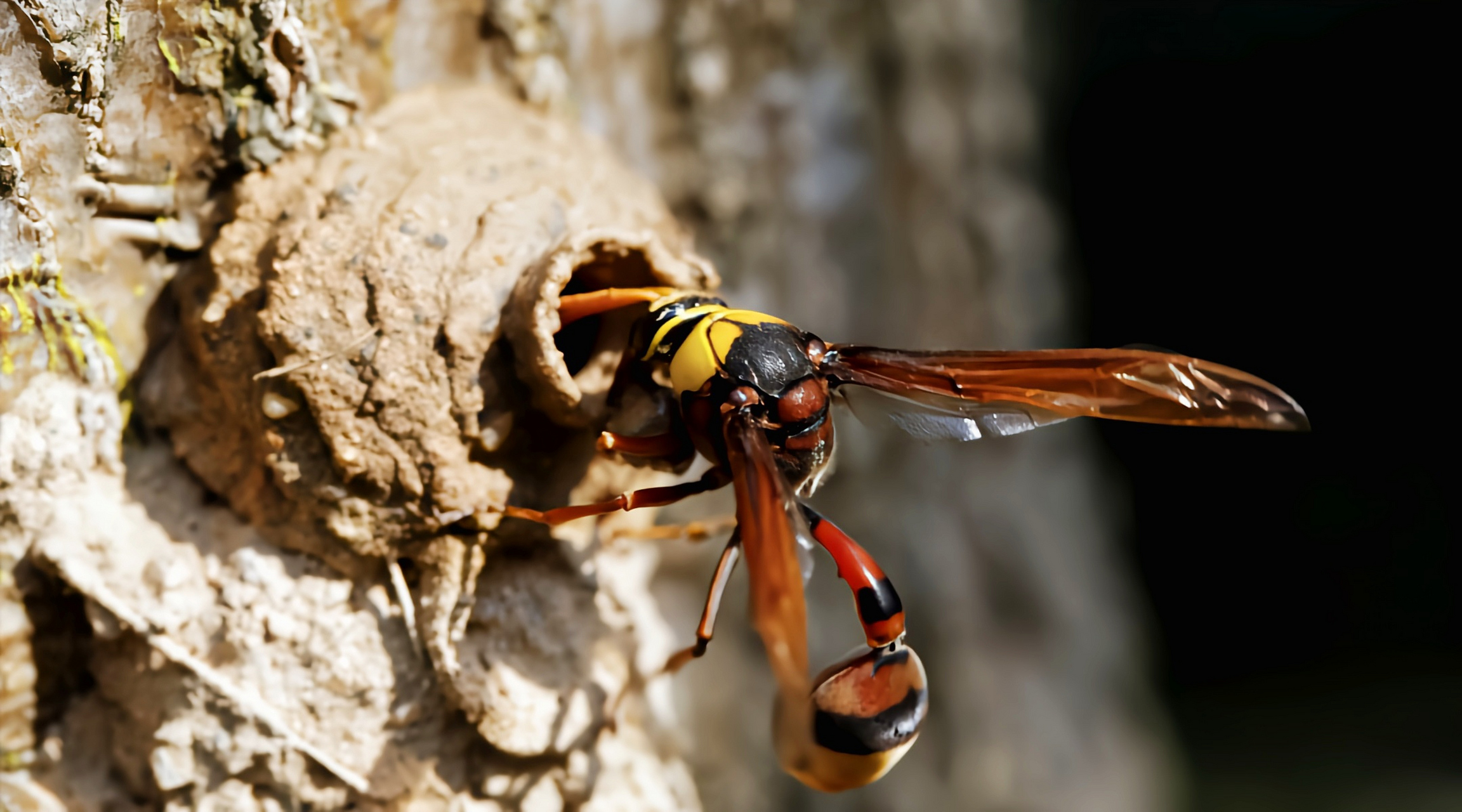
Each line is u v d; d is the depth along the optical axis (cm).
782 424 19
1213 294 42
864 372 19
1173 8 40
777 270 23
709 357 19
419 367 19
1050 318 30
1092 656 30
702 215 23
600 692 19
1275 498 43
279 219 19
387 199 19
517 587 19
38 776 19
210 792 19
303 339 19
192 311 19
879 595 19
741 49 23
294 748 19
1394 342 42
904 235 25
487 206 19
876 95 25
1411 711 37
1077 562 30
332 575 19
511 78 21
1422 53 40
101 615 19
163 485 19
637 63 22
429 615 19
